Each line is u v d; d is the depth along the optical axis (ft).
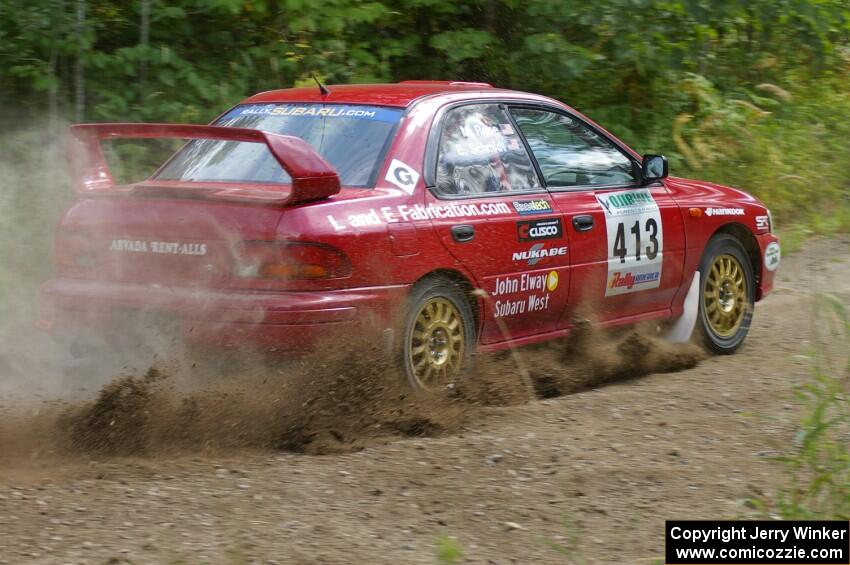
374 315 23.73
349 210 23.67
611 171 30.66
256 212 23.15
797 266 47.88
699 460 22.03
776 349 33.53
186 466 21.38
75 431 22.97
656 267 30.99
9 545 16.99
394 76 51.26
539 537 18.07
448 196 25.94
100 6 43.21
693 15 52.21
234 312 22.85
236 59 45.62
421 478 20.81
